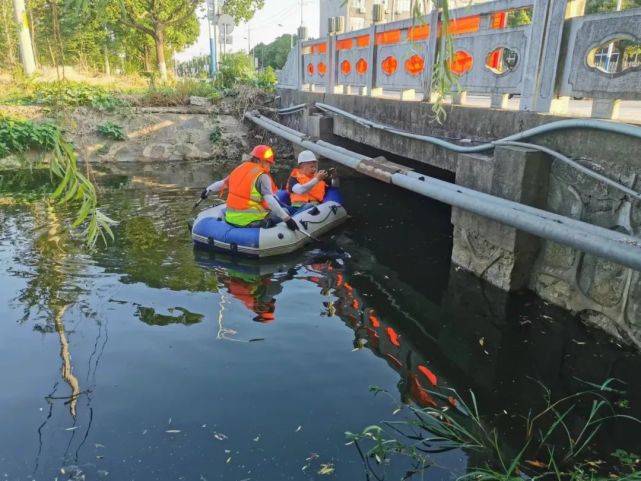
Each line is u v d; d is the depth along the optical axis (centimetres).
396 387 349
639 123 383
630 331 389
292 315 458
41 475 266
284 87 1368
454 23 568
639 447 294
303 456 281
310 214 692
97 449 285
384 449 282
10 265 561
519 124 481
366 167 659
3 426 304
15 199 843
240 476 266
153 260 589
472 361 390
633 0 1354
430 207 855
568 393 348
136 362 374
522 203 447
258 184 628
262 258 611
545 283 470
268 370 366
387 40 738
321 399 333
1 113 1127
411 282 543
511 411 329
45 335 414
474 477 265
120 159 1260
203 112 1348
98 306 467
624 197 380
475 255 528
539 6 448
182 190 943
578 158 416
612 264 399
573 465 279
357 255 627
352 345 405
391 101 725
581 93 421
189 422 308
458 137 577
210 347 396
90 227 181
